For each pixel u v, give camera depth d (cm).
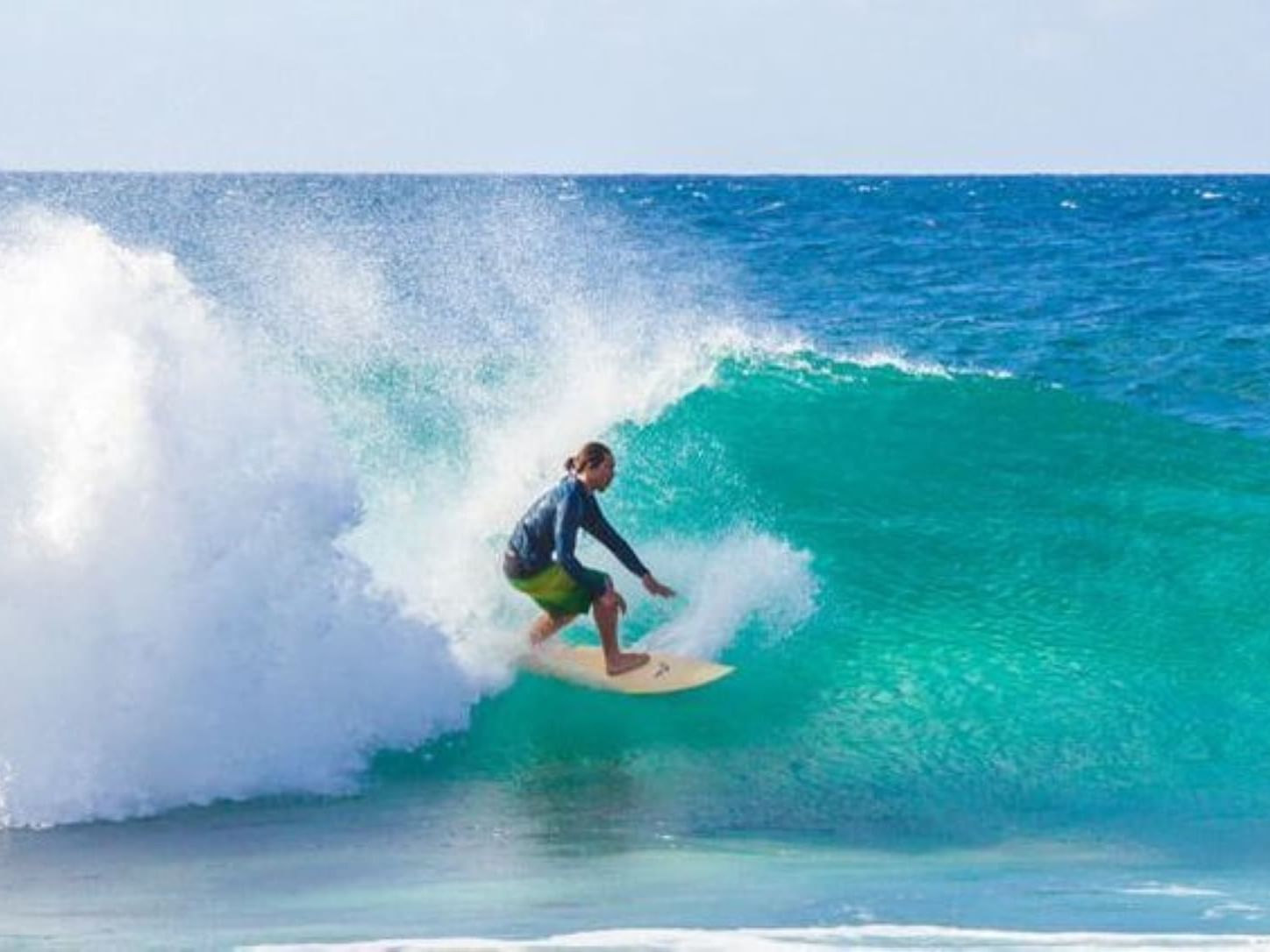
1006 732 3709
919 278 16362
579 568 3722
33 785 3256
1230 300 14225
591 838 3152
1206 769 3556
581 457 3756
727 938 2533
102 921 2661
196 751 3375
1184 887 2877
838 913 2691
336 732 3519
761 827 3228
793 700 3828
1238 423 8550
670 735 3691
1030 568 4469
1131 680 3919
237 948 2505
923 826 3250
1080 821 3291
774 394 5181
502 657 3812
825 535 4556
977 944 2505
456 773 3534
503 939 2539
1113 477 5009
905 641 4081
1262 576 4428
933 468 4959
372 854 3047
